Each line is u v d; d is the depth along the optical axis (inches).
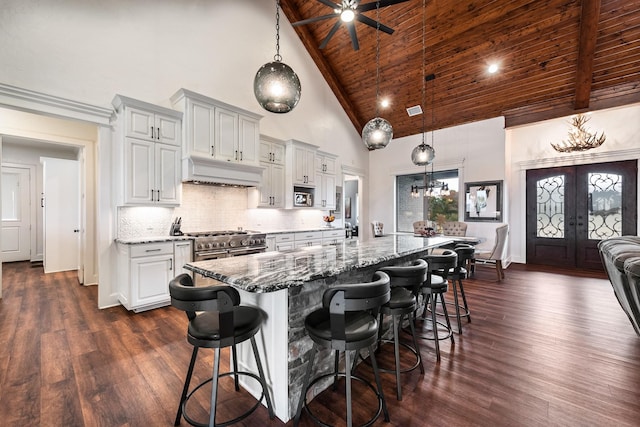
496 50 181.9
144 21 140.5
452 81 210.8
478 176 236.1
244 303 71.1
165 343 94.9
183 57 154.7
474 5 164.2
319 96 242.8
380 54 210.5
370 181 306.7
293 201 203.3
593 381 73.3
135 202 127.0
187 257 138.4
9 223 239.0
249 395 69.0
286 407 59.8
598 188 209.0
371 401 66.6
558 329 106.1
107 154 130.1
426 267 75.3
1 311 124.0
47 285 165.5
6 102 104.9
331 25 207.2
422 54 199.0
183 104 139.9
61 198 202.8
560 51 171.2
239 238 159.0
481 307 131.1
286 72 78.2
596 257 209.9
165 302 132.2
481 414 61.6
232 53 177.8
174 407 64.2
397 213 292.8
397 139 285.7
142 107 129.0
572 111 197.8
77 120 121.4
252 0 189.6
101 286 128.1
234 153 157.9
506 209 224.7
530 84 195.8
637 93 177.5
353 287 49.1
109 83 129.3
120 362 82.9
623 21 150.2
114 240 133.0
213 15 168.4
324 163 234.7
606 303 135.4
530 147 234.4
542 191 231.1
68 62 118.7
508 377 75.5
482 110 227.0
